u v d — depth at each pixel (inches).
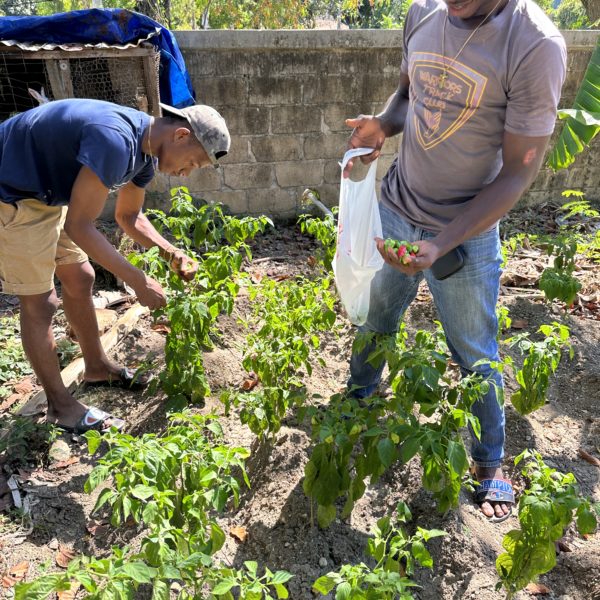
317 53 213.8
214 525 76.6
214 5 554.3
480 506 102.0
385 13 790.5
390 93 227.6
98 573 59.8
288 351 108.0
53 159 94.3
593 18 315.0
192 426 112.0
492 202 83.1
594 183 262.2
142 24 186.5
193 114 93.7
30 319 107.2
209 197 222.8
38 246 101.7
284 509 99.2
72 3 482.3
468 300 95.7
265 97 214.8
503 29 78.2
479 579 89.5
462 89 83.7
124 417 121.6
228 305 115.0
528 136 80.5
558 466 113.0
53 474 105.5
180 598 72.2
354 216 98.1
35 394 125.0
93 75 190.7
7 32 175.5
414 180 97.5
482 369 98.9
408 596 64.7
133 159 92.7
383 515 99.9
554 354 105.7
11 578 86.6
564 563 92.7
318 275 187.2
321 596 86.6
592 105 163.0
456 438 84.2
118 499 70.7
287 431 114.3
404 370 91.3
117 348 141.4
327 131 226.2
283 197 231.1
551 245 155.6
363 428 99.7
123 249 177.5
